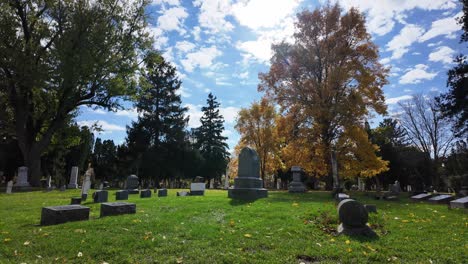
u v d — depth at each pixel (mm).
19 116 29609
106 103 32188
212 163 62594
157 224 8039
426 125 43531
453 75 27422
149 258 5484
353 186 58625
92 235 6918
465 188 29359
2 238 6730
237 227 7941
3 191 23625
